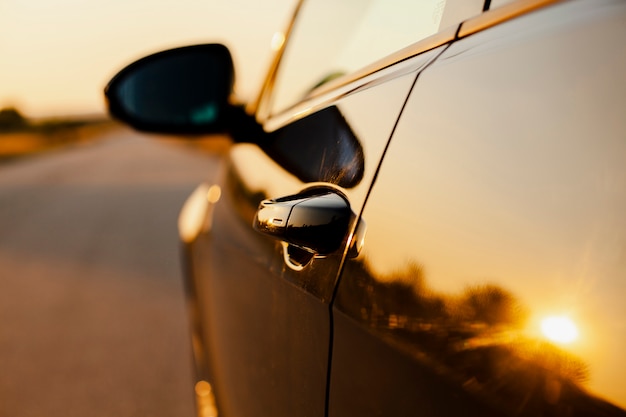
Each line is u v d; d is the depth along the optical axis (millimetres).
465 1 1187
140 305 4930
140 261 6367
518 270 732
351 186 1123
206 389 2654
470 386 736
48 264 6371
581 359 636
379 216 1005
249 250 1709
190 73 2369
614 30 763
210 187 3283
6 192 13102
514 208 771
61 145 41438
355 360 982
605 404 602
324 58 1944
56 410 3307
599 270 658
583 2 854
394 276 923
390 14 1526
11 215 9820
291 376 1291
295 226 1188
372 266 979
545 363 663
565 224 705
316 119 1506
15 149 33500
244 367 1767
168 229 8070
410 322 865
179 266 6141
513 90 854
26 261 6520
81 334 4344
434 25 1268
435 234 875
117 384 3576
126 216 9234
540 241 722
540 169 762
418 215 921
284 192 1465
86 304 4988
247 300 1715
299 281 1238
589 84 753
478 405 719
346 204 1107
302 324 1211
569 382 636
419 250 892
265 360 1509
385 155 1061
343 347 1024
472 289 782
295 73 2164
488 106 884
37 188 13648
